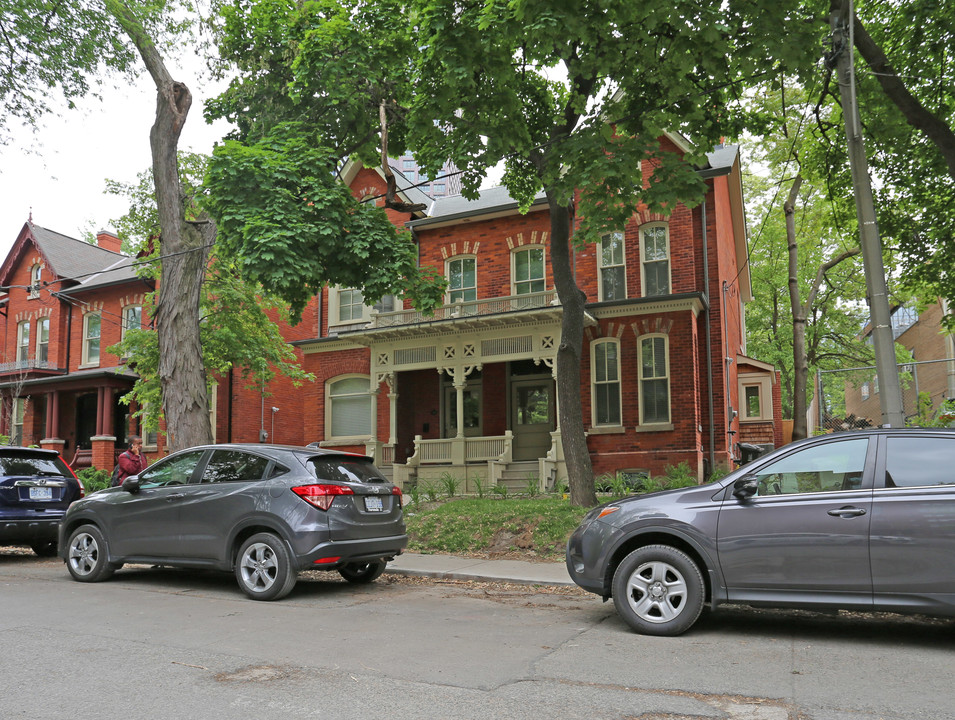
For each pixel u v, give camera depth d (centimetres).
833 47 968
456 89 1149
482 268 2188
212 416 2459
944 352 3053
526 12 973
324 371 2341
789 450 632
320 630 653
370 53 1300
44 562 1174
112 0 1255
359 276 1320
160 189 1383
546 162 1166
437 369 2058
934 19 1227
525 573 962
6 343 3145
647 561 642
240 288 1981
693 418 1853
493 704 442
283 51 1365
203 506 864
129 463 1309
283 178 1222
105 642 602
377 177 2369
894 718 418
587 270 2061
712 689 472
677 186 1169
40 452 1202
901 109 1186
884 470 596
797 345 2130
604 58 1065
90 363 2881
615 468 1908
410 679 494
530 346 1961
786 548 600
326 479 838
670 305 1902
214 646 589
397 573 1009
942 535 561
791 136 1978
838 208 1742
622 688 475
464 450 2022
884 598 575
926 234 1528
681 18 991
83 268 3083
